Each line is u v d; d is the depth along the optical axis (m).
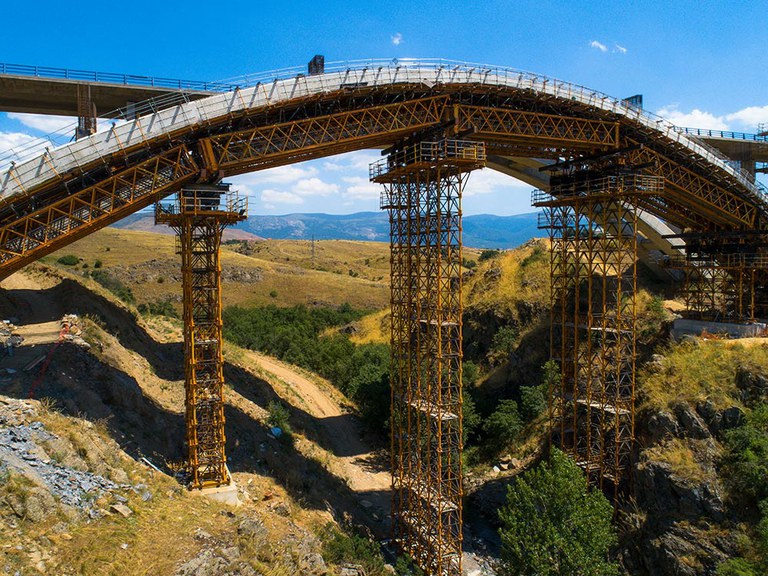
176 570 20.72
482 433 54.59
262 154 35.06
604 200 42.28
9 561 17.08
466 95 40.59
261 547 26.00
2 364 30.28
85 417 28.44
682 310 55.03
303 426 50.16
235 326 82.06
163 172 33.12
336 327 98.62
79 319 39.16
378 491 45.09
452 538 38.56
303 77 35.44
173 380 43.91
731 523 32.00
